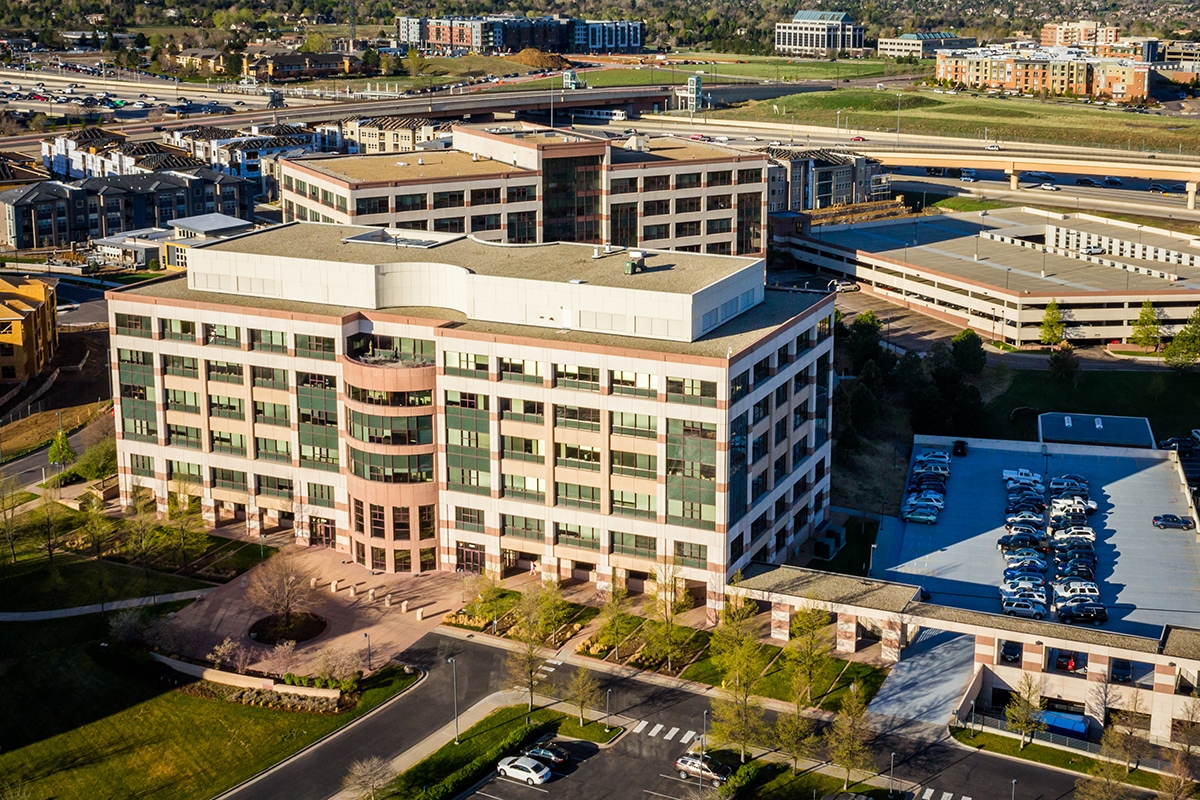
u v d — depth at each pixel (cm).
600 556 17288
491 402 17338
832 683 15538
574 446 17112
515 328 17788
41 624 16912
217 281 19700
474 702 15188
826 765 14038
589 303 17475
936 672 15762
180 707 15150
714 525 16550
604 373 16650
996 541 19625
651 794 13525
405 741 14462
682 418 16375
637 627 16700
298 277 19125
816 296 19388
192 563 18538
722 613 15875
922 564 18925
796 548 19200
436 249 19962
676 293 16975
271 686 15438
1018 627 15250
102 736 14675
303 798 13550
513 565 18162
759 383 17188
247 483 19300
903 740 14400
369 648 16288
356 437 18012
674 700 15225
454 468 17875
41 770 14138
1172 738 14525
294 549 18975
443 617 17025
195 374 19238
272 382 18762
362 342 18475
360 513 18300
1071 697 15012
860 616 15962
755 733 14250
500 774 13875
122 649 16188
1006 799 13362
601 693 15325
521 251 19800
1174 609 17488
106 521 19088
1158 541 19600
